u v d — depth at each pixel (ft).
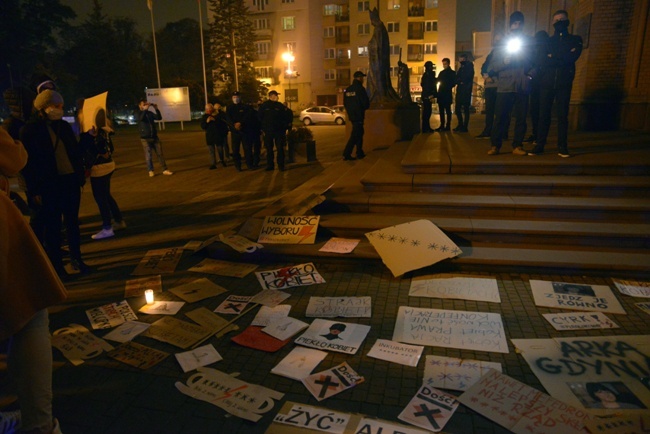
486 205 18.03
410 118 37.65
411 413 8.89
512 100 21.67
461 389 9.61
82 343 11.84
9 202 6.94
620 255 15.20
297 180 33.37
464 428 8.52
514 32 21.11
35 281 6.95
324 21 180.14
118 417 9.10
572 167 19.62
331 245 17.42
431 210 18.71
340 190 21.12
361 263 16.66
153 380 10.28
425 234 16.51
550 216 17.57
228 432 8.63
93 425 8.87
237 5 168.55
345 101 32.89
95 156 19.60
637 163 19.01
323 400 9.42
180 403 9.48
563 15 19.89
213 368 10.68
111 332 12.39
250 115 38.27
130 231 21.89
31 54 149.28
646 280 14.37
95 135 19.97
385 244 16.44
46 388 7.22
